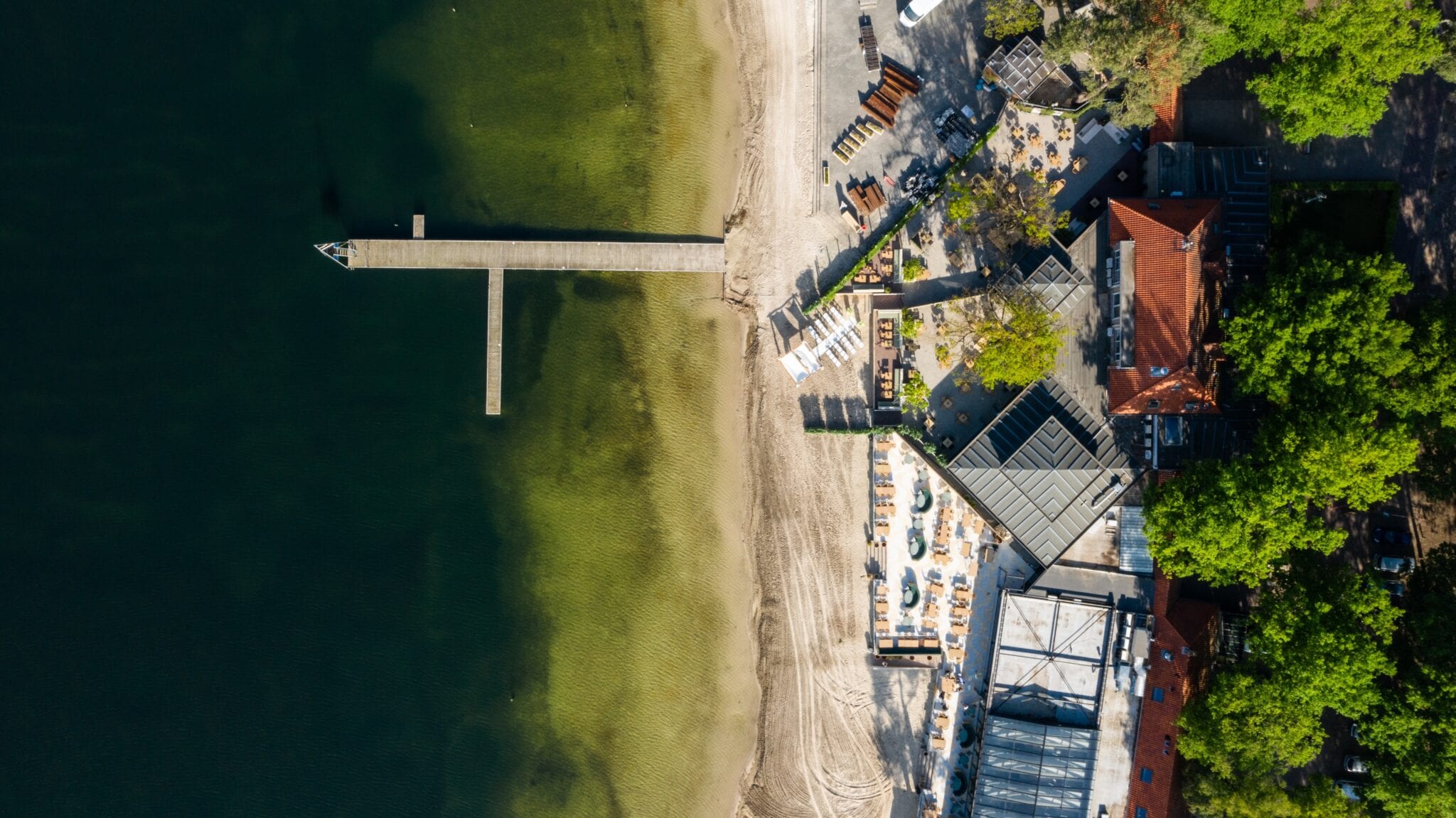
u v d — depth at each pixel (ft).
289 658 195.52
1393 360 160.66
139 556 195.83
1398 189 185.88
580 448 196.24
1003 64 186.09
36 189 195.72
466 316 196.34
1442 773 159.33
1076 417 188.96
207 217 196.44
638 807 195.21
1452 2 186.70
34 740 194.49
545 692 195.42
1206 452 185.06
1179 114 188.65
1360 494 162.71
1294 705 167.32
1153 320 178.60
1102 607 189.16
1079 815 187.21
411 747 195.21
